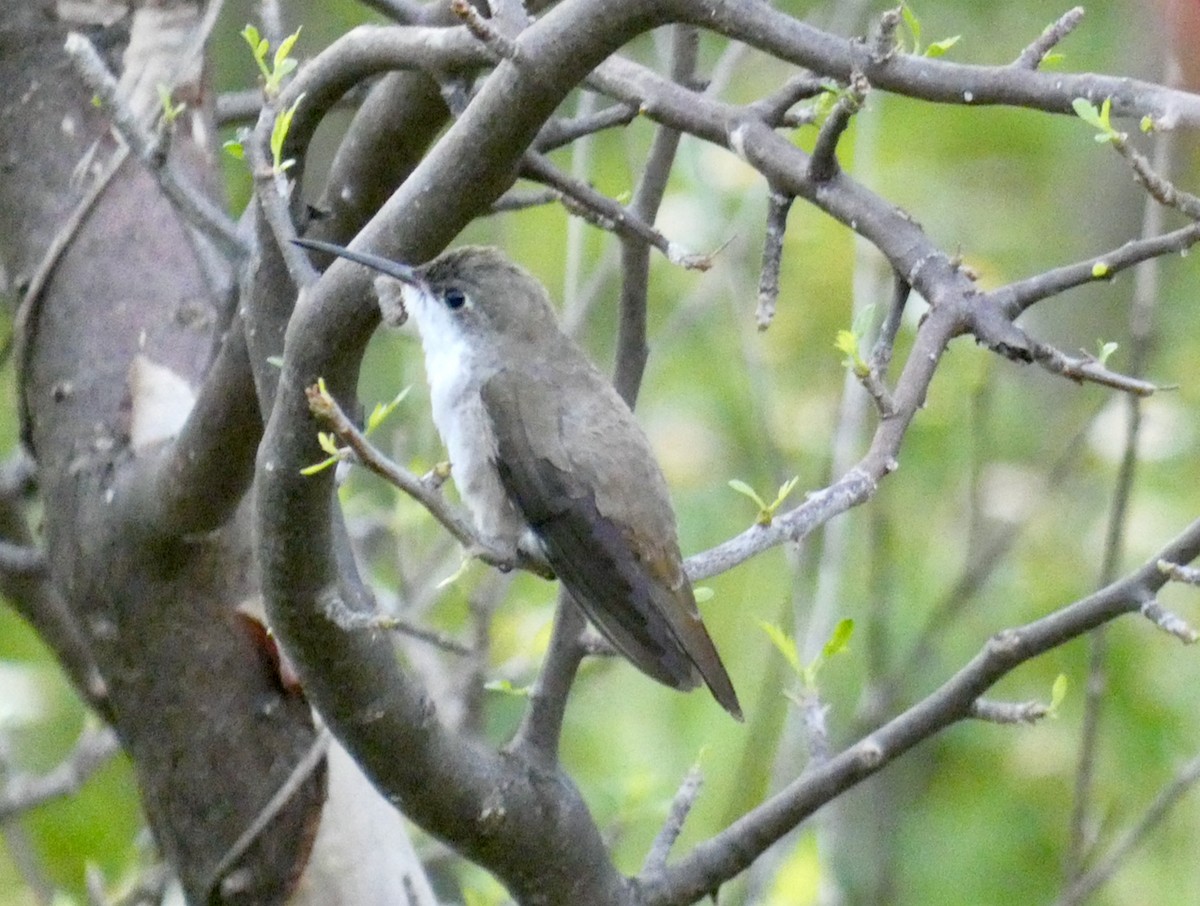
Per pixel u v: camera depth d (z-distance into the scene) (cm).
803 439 1266
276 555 519
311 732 705
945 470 1222
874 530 1056
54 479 730
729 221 1203
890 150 1406
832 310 1320
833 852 977
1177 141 927
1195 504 1210
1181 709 1173
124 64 777
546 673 630
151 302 746
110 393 729
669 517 717
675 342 1288
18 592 815
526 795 599
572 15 458
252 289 569
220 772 698
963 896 1155
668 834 656
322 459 504
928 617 1139
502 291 761
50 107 767
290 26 1259
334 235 652
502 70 466
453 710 916
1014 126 1403
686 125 545
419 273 768
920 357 475
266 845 694
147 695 706
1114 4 1333
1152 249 469
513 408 728
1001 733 1191
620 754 1183
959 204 1410
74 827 1105
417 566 1054
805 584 1136
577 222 981
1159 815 892
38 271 749
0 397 1184
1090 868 1143
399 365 1212
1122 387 454
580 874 615
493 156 479
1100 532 1203
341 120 1245
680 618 689
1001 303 478
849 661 1173
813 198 512
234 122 855
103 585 709
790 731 1009
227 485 658
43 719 1123
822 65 474
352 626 519
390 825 716
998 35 1382
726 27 472
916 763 1199
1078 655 1189
